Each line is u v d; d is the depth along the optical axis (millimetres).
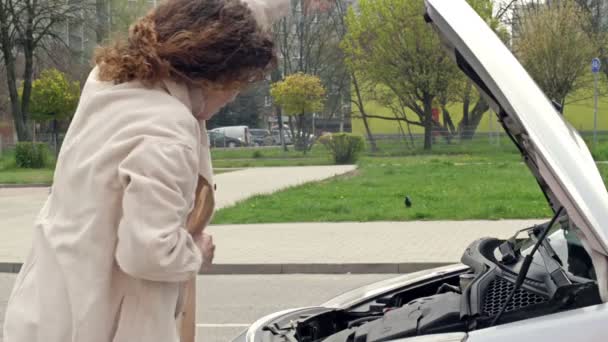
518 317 2393
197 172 1962
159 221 1826
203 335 7086
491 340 2219
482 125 43531
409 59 41281
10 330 1999
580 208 2061
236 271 10516
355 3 53219
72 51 43594
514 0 41531
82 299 1904
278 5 2230
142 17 2121
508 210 14758
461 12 2418
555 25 36969
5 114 54312
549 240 2869
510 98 2188
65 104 44031
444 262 10172
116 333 1933
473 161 33594
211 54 2002
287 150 46250
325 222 14703
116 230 1917
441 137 41812
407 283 3520
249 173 31812
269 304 8516
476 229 12922
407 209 15805
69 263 1925
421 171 28047
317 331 3107
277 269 10445
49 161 39188
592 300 2289
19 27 43250
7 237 14008
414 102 43688
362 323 3072
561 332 2137
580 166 2143
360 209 16250
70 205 1961
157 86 2033
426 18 2488
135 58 1994
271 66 2121
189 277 1901
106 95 1995
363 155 40812
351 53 44438
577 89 38938
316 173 30141
